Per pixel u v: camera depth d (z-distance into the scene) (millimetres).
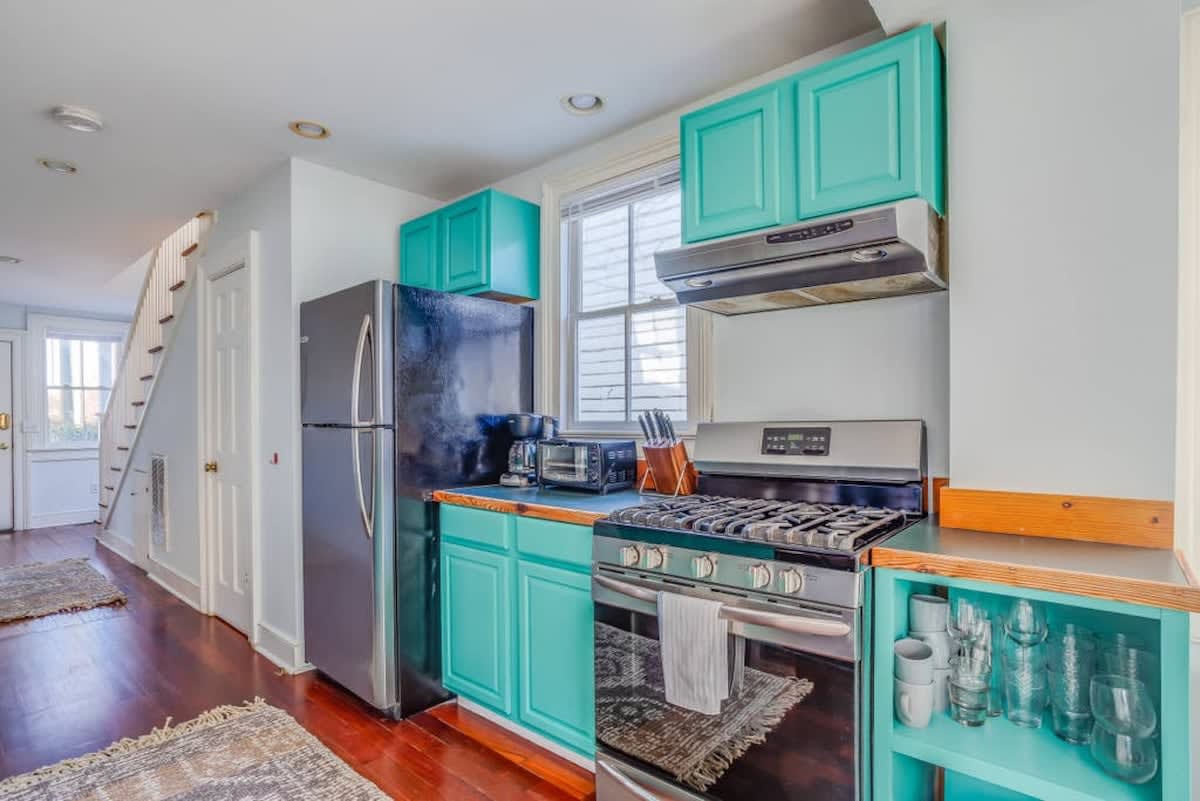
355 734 2266
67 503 6668
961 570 1260
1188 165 1511
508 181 3184
